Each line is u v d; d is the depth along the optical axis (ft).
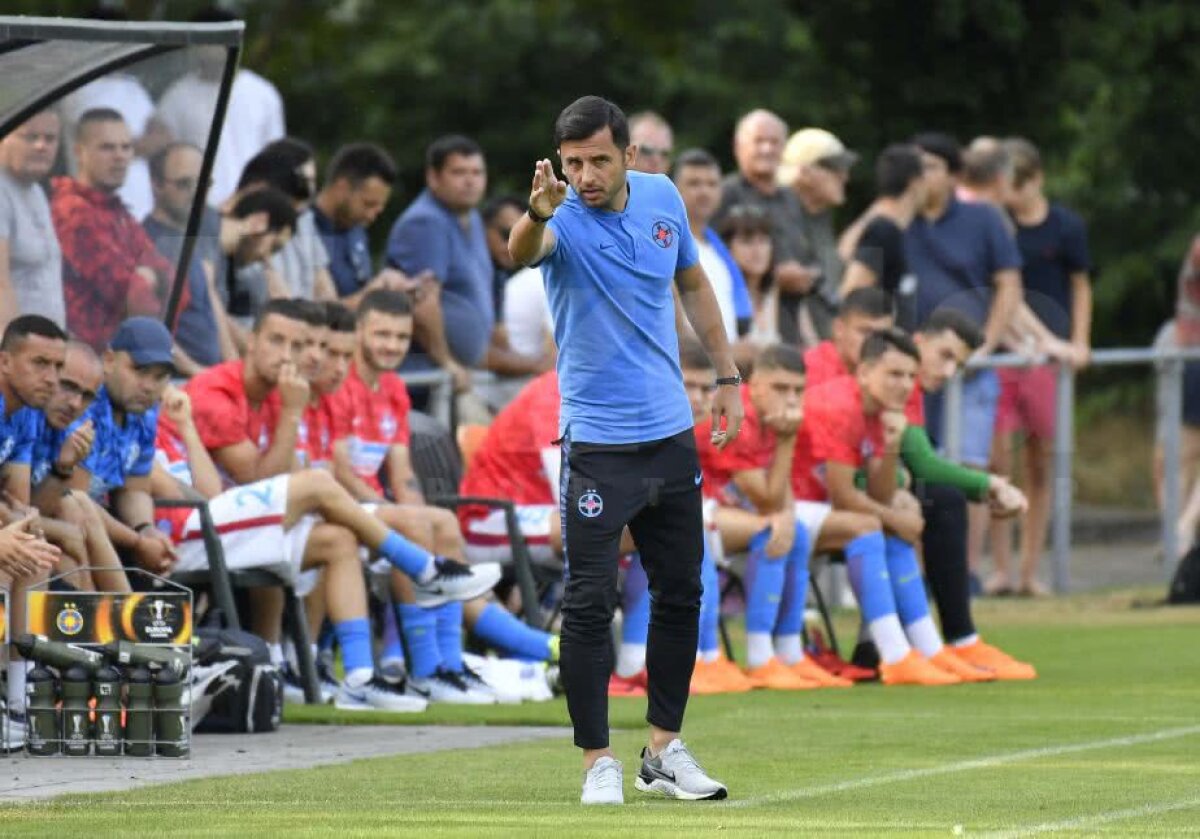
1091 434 169.48
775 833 61.98
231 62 100.12
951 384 149.59
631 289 71.15
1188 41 248.11
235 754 84.58
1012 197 159.94
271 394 107.55
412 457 118.73
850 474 118.93
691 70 265.75
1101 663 125.08
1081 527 164.25
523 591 115.44
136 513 98.94
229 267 117.50
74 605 82.58
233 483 106.42
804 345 141.08
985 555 161.58
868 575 118.52
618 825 63.67
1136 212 263.08
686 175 129.70
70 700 82.23
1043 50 212.02
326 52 270.05
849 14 212.84
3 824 63.52
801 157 145.18
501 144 271.28
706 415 114.93
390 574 108.27
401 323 113.19
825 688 115.55
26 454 89.04
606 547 71.15
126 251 101.60
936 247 146.20
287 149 120.26
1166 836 61.87
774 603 116.16
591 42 273.13
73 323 101.19
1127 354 164.66
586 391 71.46
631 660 111.34
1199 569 157.17
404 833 61.67
